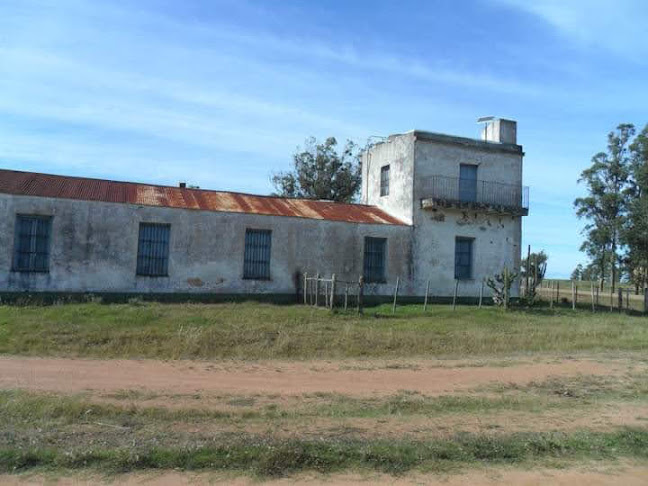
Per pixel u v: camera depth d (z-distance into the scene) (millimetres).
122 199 22594
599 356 15586
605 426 8758
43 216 20969
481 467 6875
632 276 56844
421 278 27906
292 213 25797
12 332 14516
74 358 12656
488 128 31531
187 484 6043
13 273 20344
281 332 15867
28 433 7285
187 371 11789
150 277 22484
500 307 25609
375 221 27359
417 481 6375
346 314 20047
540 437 7957
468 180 29594
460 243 29250
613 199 55219
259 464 6531
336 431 7957
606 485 6500
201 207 23688
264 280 24531
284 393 10219
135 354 13352
